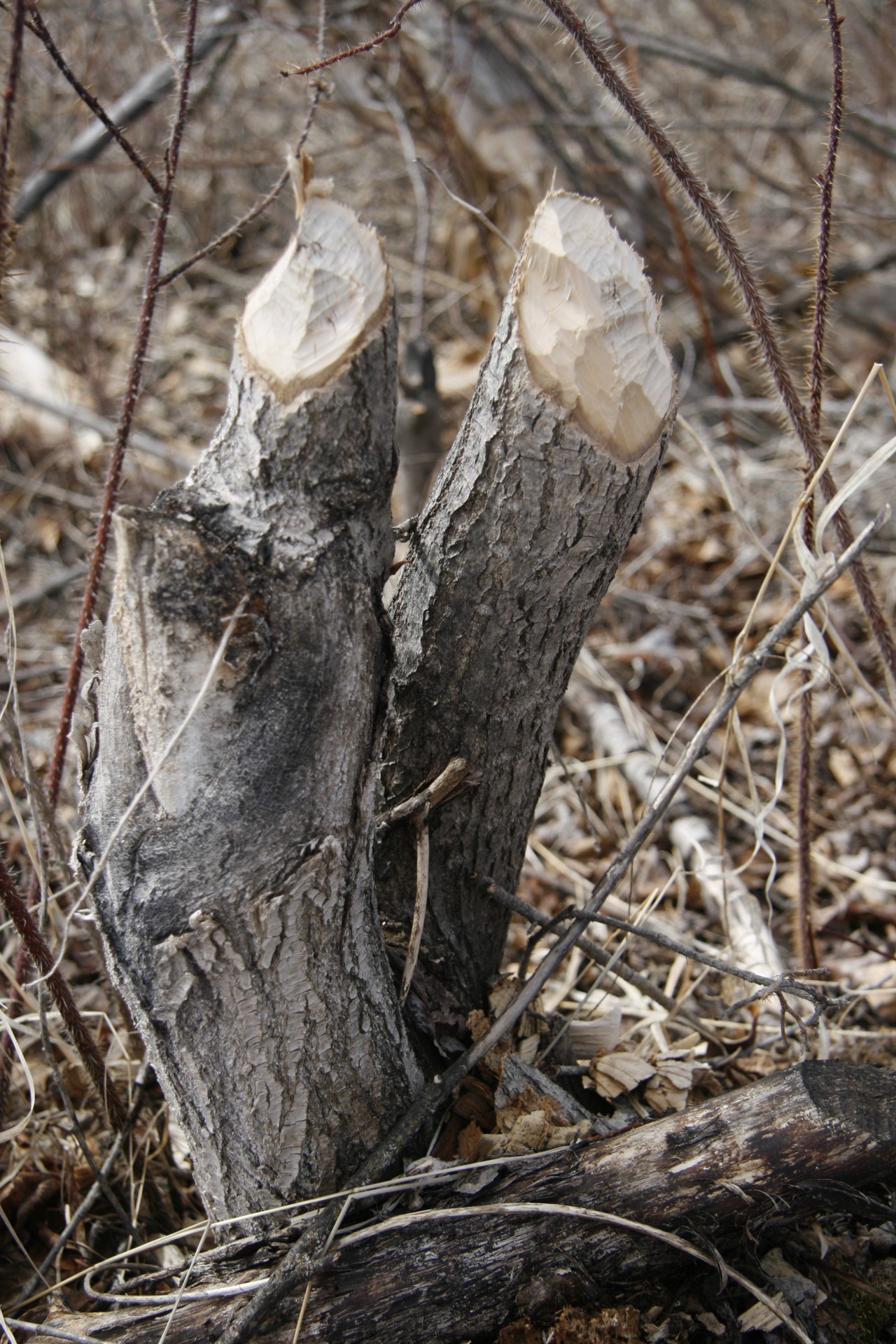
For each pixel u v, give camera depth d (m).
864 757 1.09
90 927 0.74
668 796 0.67
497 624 0.64
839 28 0.68
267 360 0.57
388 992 0.64
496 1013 0.69
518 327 0.59
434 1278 0.61
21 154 1.51
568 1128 0.65
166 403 1.61
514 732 0.67
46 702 1.12
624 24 1.45
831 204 0.71
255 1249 0.62
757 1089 0.62
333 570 0.58
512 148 1.50
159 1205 0.73
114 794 0.58
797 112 1.97
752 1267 0.64
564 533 0.62
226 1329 0.59
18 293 1.67
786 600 1.26
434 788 0.66
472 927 0.71
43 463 1.47
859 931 0.93
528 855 1.00
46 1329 0.61
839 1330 0.64
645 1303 0.63
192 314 1.82
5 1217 0.68
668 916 0.92
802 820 0.79
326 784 0.58
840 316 1.63
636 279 0.60
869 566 0.82
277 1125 0.62
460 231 1.72
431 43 1.48
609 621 1.30
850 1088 0.61
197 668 0.56
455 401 1.60
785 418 0.76
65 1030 0.76
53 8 1.46
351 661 0.58
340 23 1.42
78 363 1.48
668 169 0.70
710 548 1.36
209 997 0.59
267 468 0.57
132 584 0.55
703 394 1.52
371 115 1.62
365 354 0.56
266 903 0.58
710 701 1.19
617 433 0.59
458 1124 0.67
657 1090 0.70
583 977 0.84
